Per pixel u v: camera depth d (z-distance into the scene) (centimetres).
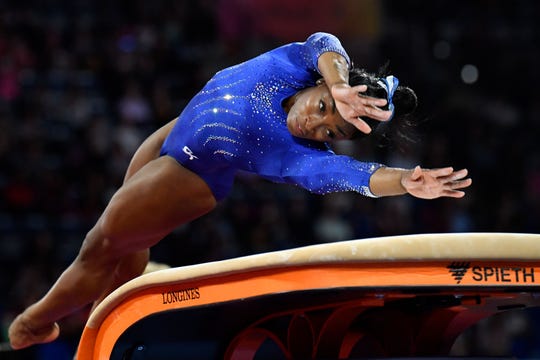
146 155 636
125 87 1956
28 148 1700
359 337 583
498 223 1834
